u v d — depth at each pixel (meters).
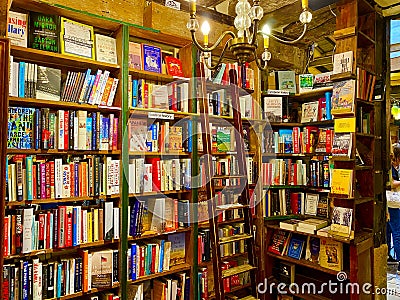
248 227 2.91
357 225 3.12
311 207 3.40
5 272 1.96
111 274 2.34
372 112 3.12
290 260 3.29
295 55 3.78
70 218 2.21
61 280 2.16
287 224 3.27
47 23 2.19
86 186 2.29
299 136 3.45
